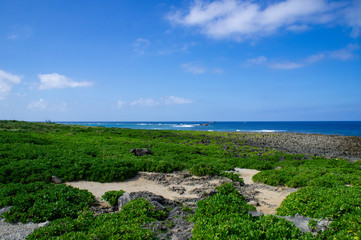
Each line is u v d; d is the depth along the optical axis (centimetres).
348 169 2177
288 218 948
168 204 1260
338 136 7350
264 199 1473
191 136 5659
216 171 2050
